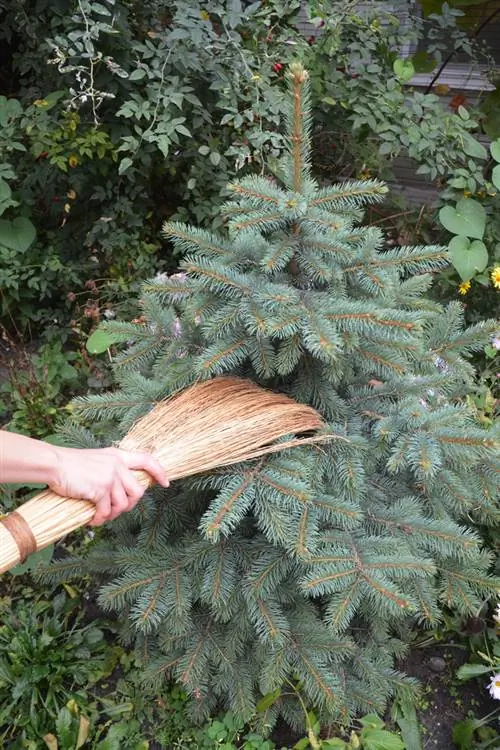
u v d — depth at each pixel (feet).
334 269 4.78
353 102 8.99
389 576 4.75
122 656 6.44
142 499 5.39
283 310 4.46
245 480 4.67
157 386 5.25
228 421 4.75
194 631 5.61
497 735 5.82
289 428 4.84
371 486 5.42
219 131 9.18
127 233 10.22
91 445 5.63
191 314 4.80
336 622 4.43
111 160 9.54
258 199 4.73
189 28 7.70
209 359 4.59
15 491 7.88
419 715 6.11
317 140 10.29
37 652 6.17
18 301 10.27
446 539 4.87
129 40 8.47
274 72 8.79
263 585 4.90
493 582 5.29
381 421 4.97
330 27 8.57
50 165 9.70
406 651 6.33
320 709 5.42
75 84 8.79
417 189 11.48
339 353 4.61
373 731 5.28
